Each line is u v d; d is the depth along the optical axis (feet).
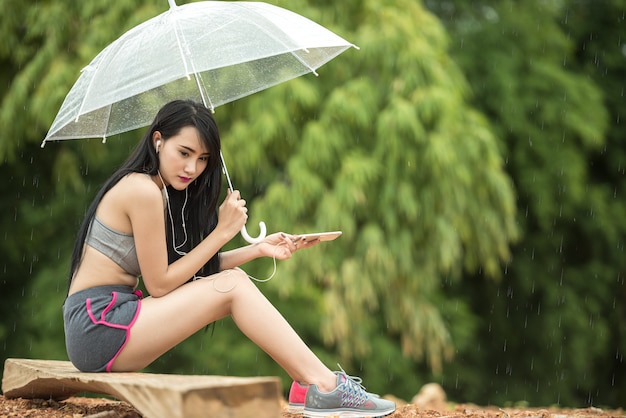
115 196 13.44
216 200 14.12
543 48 52.37
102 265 13.58
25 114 38.40
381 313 43.09
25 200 45.14
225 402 10.98
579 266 53.88
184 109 13.44
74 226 43.62
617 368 55.01
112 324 13.19
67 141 42.14
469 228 38.60
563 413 19.38
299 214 36.42
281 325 13.33
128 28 35.94
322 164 36.32
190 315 13.19
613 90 55.11
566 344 52.37
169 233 14.20
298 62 16.81
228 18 14.99
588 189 53.06
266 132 35.65
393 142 35.35
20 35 40.73
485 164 37.99
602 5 55.31
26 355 41.60
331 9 39.45
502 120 49.90
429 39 39.55
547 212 49.57
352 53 37.68
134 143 41.63
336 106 35.83
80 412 15.10
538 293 53.42
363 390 13.79
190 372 39.37
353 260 35.65
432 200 36.52
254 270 37.73
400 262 36.40
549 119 49.80
